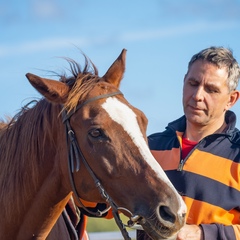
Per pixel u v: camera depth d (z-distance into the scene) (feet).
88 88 20.43
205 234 21.22
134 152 19.35
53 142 21.13
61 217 22.80
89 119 19.80
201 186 22.25
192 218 22.17
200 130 23.36
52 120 21.17
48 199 21.18
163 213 18.62
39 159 21.24
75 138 20.34
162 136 24.43
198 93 22.52
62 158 20.72
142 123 20.08
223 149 22.75
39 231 21.48
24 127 21.70
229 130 22.91
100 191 19.84
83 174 20.25
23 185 21.30
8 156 21.66
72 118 20.38
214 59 22.56
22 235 21.56
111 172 19.47
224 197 22.07
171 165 23.07
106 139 19.49
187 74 23.34
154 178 18.99
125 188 19.29
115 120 19.62
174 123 24.26
